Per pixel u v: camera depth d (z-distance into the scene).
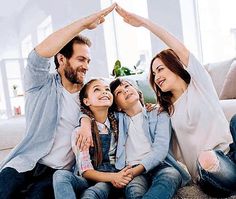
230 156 0.98
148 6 2.91
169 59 1.10
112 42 3.49
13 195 0.98
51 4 3.67
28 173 1.04
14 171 0.99
